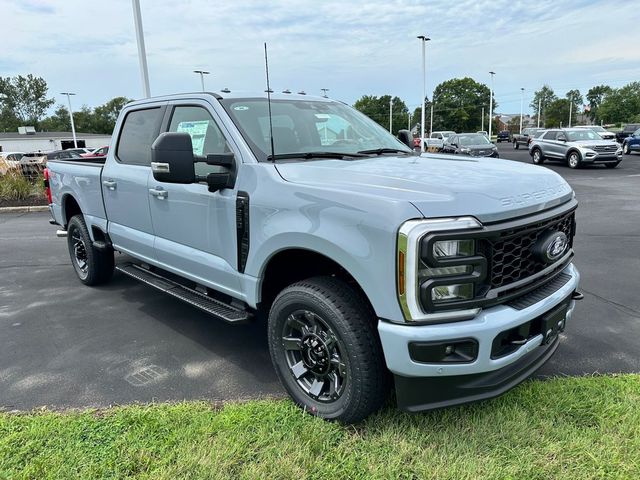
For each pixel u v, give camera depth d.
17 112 110.44
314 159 3.41
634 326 4.35
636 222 9.07
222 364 3.81
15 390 3.44
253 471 2.52
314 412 2.96
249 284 3.25
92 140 74.00
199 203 3.57
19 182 14.12
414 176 2.83
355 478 2.48
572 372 3.55
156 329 4.52
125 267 4.81
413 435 2.75
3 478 2.50
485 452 2.63
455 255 2.39
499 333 2.47
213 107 3.63
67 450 2.71
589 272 5.93
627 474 2.46
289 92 4.31
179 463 2.58
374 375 2.67
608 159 20.50
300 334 3.05
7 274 6.45
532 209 2.65
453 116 96.94
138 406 3.17
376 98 96.44
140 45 13.95
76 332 4.46
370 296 2.51
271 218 2.98
